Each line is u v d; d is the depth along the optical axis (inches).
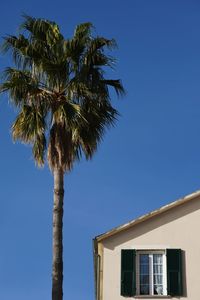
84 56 757.3
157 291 802.8
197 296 788.6
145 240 836.6
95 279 834.2
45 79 743.1
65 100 734.5
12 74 741.3
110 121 751.7
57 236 659.4
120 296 795.4
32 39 769.6
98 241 839.1
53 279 636.1
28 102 733.3
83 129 719.1
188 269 809.5
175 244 831.7
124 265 816.3
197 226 845.2
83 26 770.8
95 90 748.0
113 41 761.6
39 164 719.1
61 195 687.7
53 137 714.2
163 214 856.3
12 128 722.8
